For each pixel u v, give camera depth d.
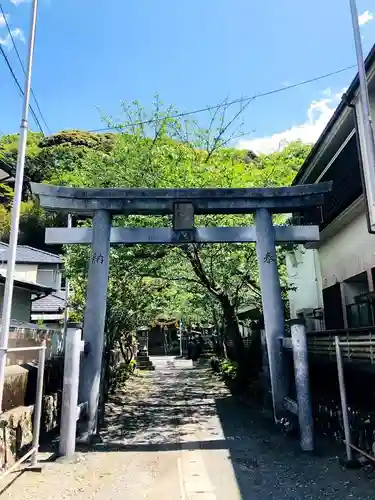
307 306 14.44
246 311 19.33
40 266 23.77
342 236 10.90
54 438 7.28
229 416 9.43
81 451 6.43
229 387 14.62
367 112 7.02
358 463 5.14
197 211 8.35
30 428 5.93
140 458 6.02
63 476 5.18
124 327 18.09
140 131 11.59
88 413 7.11
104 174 11.22
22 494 4.54
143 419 9.36
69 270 12.76
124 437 7.50
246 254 11.73
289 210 8.44
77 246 12.34
